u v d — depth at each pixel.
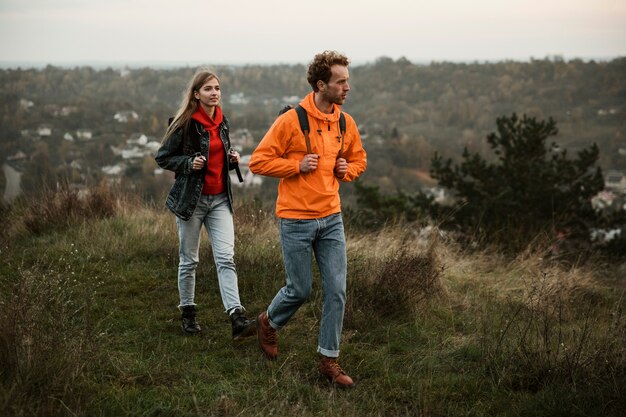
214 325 4.14
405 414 3.02
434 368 3.55
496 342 3.81
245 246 5.61
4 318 3.12
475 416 3.01
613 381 3.14
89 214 7.01
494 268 6.36
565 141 107.06
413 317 4.33
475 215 12.01
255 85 129.50
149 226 6.54
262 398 3.06
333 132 3.28
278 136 3.20
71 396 2.83
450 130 124.81
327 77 3.17
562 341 3.77
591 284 5.84
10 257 5.49
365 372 3.48
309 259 3.32
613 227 12.96
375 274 4.70
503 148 14.80
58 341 3.17
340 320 3.31
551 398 3.09
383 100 148.25
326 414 2.95
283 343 3.82
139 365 3.36
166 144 3.75
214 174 3.81
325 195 3.25
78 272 5.16
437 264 5.34
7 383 2.81
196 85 3.72
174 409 2.90
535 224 10.42
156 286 4.88
